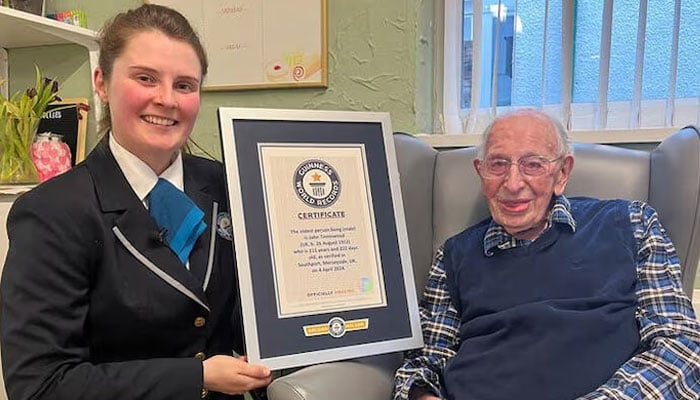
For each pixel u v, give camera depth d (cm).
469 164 144
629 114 160
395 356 127
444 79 177
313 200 114
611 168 133
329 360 108
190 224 104
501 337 113
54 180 101
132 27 101
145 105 99
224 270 110
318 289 111
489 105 173
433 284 132
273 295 107
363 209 118
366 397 106
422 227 142
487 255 124
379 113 125
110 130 108
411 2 164
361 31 169
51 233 94
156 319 99
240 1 176
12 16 157
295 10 172
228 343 113
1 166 154
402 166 140
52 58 191
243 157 110
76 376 91
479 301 120
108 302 97
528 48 166
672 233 122
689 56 154
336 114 121
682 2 153
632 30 158
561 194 126
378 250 118
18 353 90
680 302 112
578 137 156
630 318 111
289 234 111
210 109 184
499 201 121
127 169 104
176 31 103
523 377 108
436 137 166
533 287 116
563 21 161
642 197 130
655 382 102
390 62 167
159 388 93
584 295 113
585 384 106
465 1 174
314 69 172
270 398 102
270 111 114
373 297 115
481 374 111
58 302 93
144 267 99
